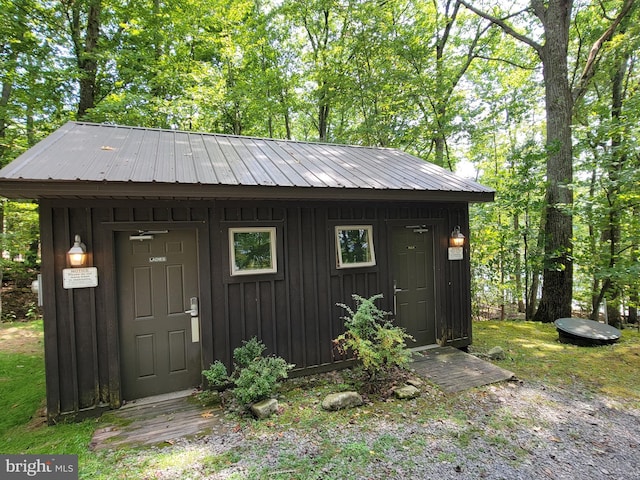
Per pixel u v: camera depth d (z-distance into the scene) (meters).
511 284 8.37
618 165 6.05
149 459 2.53
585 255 6.72
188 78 9.60
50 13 7.88
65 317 3.21
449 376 4.06
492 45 11.06
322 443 2.72
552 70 6.96
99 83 9.36
